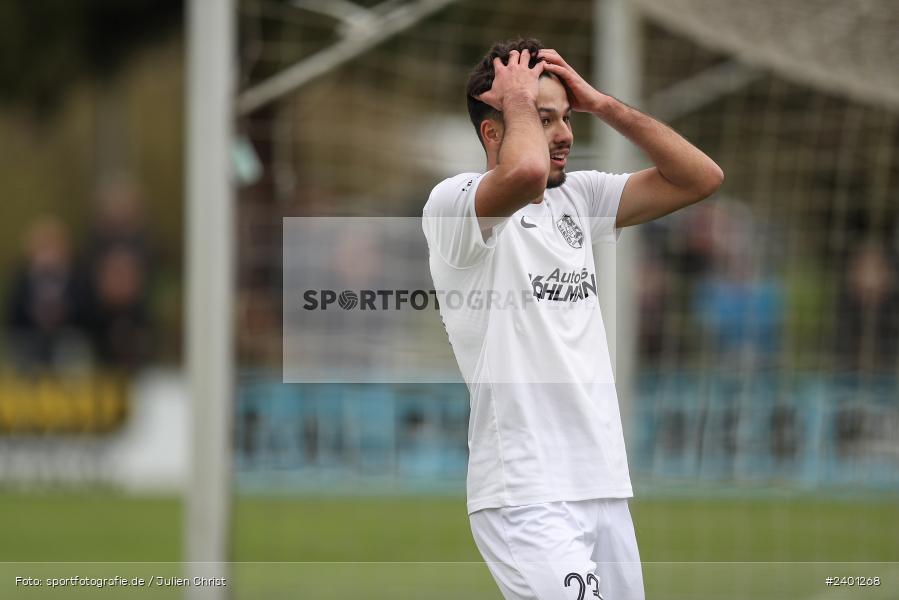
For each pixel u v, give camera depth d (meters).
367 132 39.78
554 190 12.32
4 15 48.38
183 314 57.59
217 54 19.69
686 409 33.06
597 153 23.44
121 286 41.75
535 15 32.12
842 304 34.47
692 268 36.12
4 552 26.70
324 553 25.97
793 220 35.84
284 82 22.44
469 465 11.96
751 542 27.05
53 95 52.12
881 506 30.95
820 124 33.84
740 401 32.94
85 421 39.81
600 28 23.83
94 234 43.69
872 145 33.06
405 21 23.39
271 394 29.47
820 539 27.47
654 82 34.09
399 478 31.72
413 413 31.70
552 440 11.55
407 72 37.12
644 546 26.70
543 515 11.38
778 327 35.44
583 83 11.91
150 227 70.06
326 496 30.84
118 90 67.69
